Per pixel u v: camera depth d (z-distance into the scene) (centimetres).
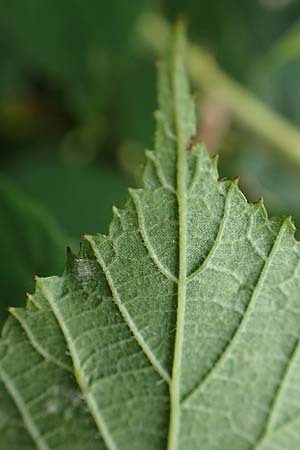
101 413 14
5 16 21
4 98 22
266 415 14
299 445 14
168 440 14
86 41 21
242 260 14
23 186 21
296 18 23
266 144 22
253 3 22
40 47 21
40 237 16
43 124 22
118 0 21
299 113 23
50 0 21
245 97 22
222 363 14
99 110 22
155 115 15
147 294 14
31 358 14
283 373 14
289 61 22
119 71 22
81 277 14
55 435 14
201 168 14
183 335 14
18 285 16
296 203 22
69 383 14
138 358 14
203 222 14
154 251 14
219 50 22
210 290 14
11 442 14
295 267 14
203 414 14
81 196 21
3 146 22
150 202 14
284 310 14
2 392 14
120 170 22
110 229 14
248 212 14
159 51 22
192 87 22
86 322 14
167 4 22
